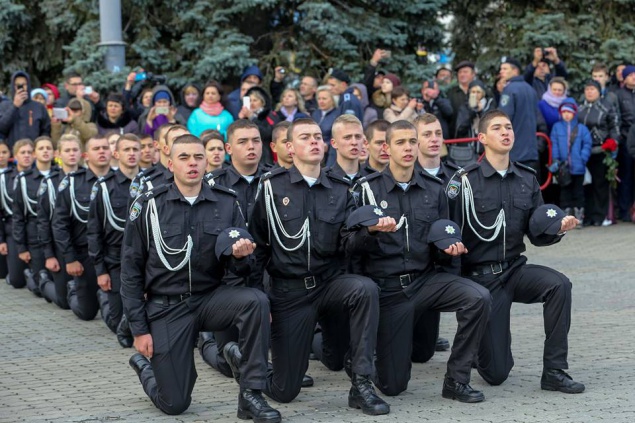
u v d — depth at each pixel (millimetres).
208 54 18422
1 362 10203
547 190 18891
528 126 16906
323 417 7938
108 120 16281
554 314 8531
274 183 8305
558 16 20781
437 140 9625
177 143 8016
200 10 18766
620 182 19094
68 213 11828
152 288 8094
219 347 9367
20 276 14859
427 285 8492
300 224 8234
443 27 20641
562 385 8500
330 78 16156
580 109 18453
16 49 20938
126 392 8930
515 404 8164
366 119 16062
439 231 8359
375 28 19344
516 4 21766
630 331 10812
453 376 8359
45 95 17156
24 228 14016
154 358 8062
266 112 14352
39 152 13898
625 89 18766
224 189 8219
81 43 18875
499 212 8773
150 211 7988
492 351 8719
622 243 16875
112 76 17797
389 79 16531
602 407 7980
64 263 12750
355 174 9516
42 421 8000
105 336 11422
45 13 20125
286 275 8289
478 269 8852
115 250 11109
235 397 8695
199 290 8078
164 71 19094
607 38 21281
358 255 8500
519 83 16891
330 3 19609
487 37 22203
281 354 8320
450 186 8852
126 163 11031
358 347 8086
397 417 7875
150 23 19438
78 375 9602
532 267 8812
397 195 8516
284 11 19703
